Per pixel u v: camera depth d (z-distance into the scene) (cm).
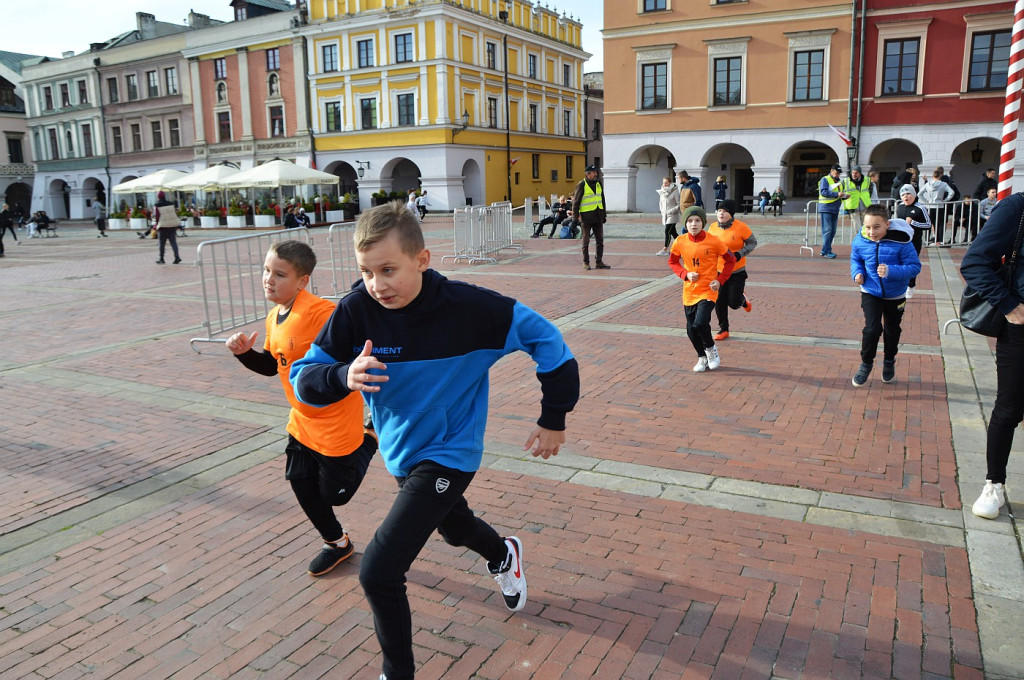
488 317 249
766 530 385
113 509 432
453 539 294
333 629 313
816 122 2905
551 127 4775
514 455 496
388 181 4047
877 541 371
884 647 288
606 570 350
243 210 3616
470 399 263
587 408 590
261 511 427
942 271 1283
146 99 4769
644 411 580
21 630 315
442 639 302
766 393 619
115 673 286
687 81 3092
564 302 1060
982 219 1605
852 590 328
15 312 1141
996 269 375
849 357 723
